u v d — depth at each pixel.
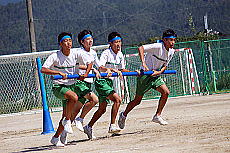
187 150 11.52
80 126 15.03
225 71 38.22
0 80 35.09
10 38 174.50
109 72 14.90
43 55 34.59
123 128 16.69
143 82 15.70
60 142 14.15
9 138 19.19
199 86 36.00
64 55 13.95
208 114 20.34
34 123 25.70
